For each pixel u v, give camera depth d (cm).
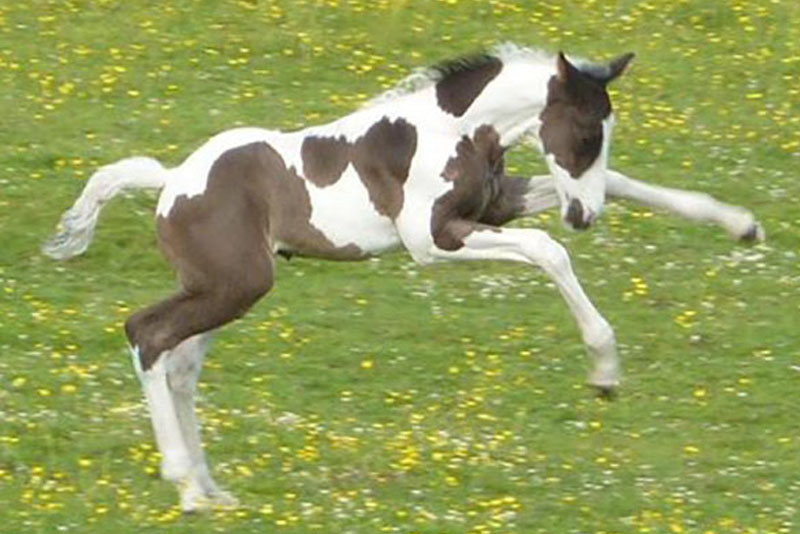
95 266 2034
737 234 1503
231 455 1595
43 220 2109
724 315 1942
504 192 1508
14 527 1439
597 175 1468
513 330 1892
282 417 1681
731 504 1518
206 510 1462
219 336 1856
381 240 1488
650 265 2053
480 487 1539
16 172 2211
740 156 2308
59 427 1642
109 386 1748
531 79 1465
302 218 1480
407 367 1805
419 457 1595
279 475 1553
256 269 1474
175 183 1484
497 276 2025
